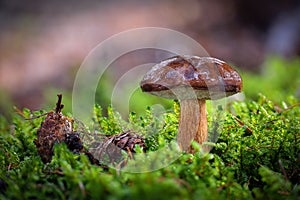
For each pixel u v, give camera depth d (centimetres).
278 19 173
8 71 140
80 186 31
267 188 33
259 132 40
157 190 28
